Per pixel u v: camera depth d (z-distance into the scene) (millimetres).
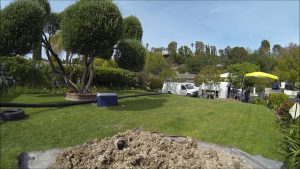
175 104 12984
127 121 8609
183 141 4910
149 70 44000
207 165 4059
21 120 8250
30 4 11289
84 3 11273
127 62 14742
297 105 10359
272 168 5965
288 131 8984
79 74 18672
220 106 13328
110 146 4441
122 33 11992
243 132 8953
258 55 74250
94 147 4562
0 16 11180
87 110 10078
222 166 4168
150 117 9391
